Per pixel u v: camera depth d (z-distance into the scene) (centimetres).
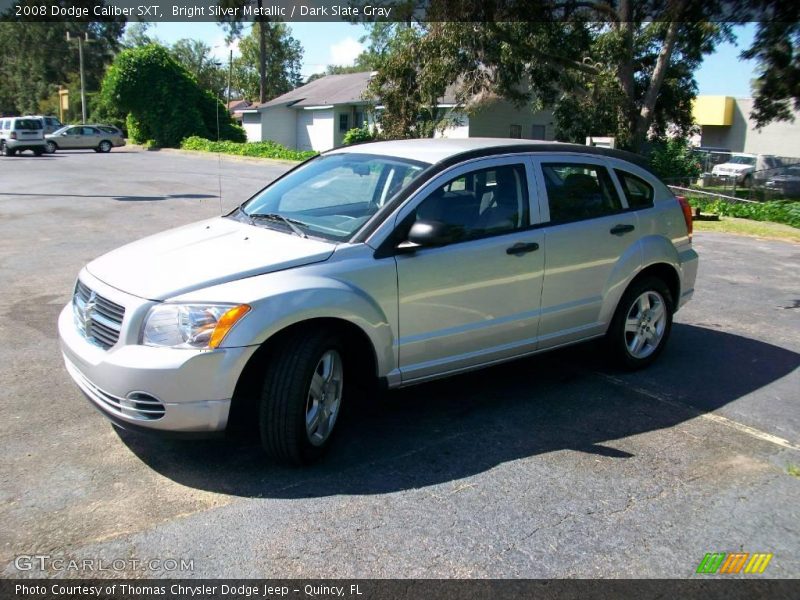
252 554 311
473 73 2186
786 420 475
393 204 421
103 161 3055
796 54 2355
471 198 454
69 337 396
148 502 351
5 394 480
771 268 1003
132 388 352
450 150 466
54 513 338
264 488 367
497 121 3341
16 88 8750
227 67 8312
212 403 355
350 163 488
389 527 335
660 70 2155
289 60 8269
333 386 404
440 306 432
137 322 359
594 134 2162
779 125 3884
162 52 4181
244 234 433
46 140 3681
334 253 396
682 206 586
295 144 4472
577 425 459
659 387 531
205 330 352
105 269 405
